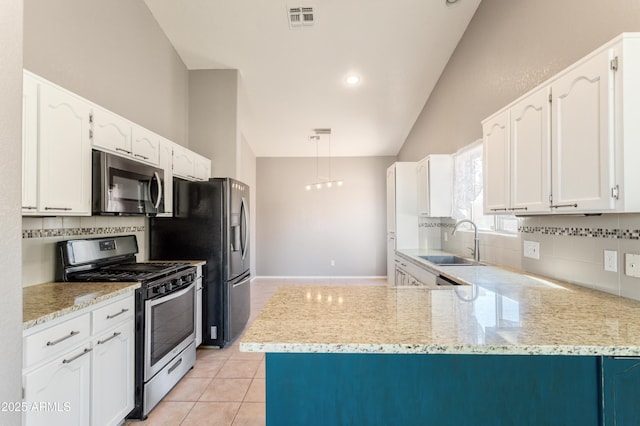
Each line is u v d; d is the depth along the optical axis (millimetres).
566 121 1485
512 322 1174
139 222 3000
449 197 3664
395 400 1115
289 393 1127
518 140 1866
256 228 6555
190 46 3484
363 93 4320
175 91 3553
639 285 1439
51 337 1378
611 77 1250
